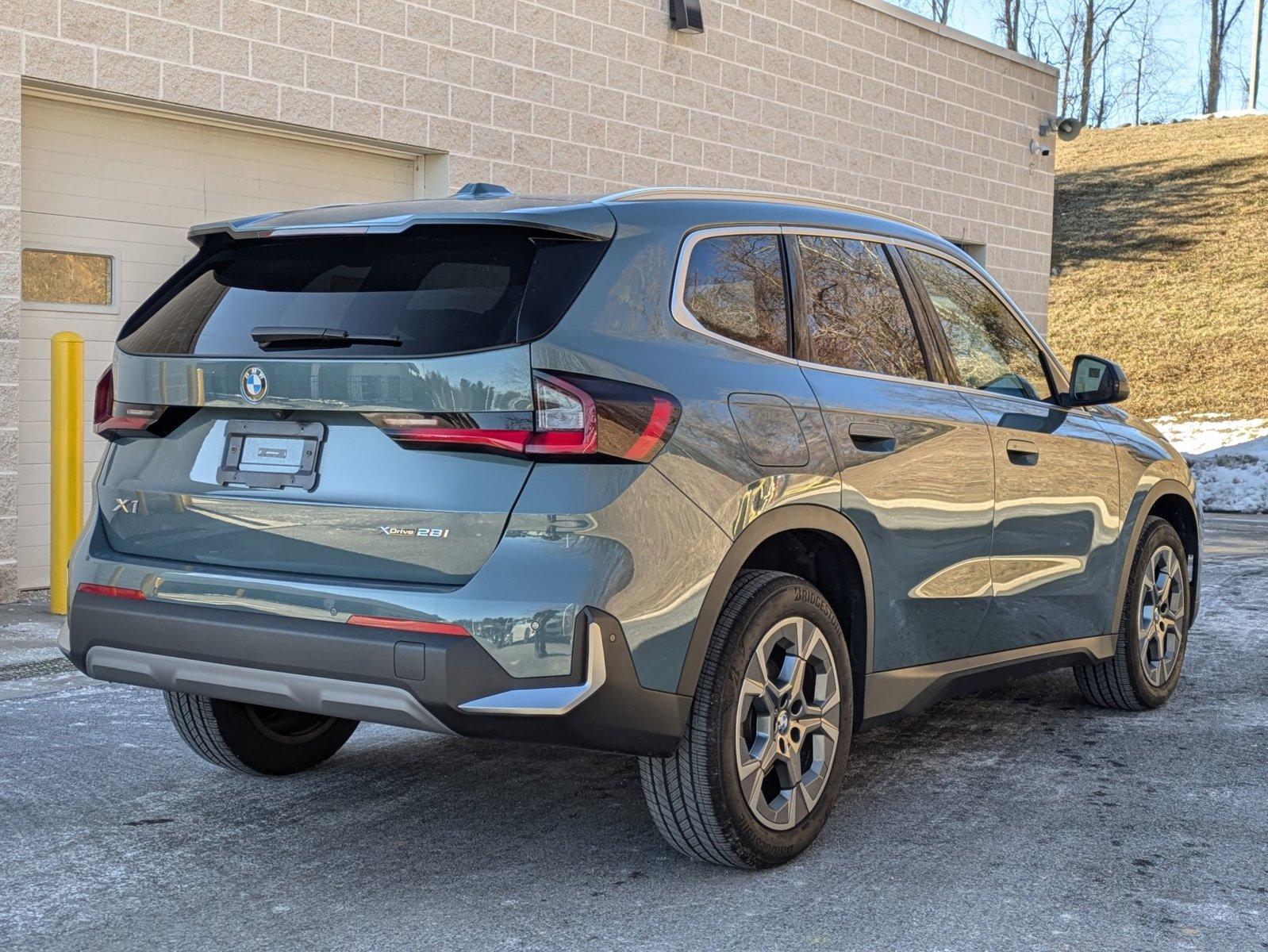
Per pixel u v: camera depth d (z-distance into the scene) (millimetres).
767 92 12812
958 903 3484
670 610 3307
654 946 3197
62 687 5773
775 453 3633
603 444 3213
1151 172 48562
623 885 3588
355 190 9727
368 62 9414
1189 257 39719
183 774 4566
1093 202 46281
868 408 4012
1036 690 6020
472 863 3746
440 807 4246
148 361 3658
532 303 3279
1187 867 3775
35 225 7898
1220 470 18328
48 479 8070
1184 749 5027
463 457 3230
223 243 3850
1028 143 16641
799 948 3191
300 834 3980
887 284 4395
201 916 3365
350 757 4812
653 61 11594
